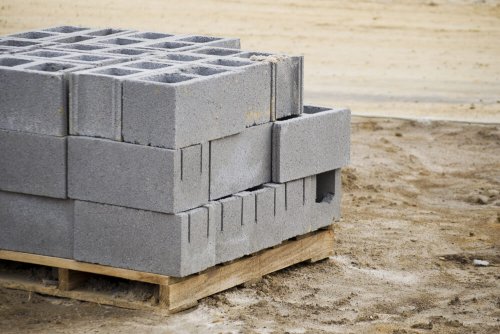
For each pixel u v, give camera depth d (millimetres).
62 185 12047
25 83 12055
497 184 17438
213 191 12086
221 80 11906
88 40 14398
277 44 26984
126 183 11742
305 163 13023
